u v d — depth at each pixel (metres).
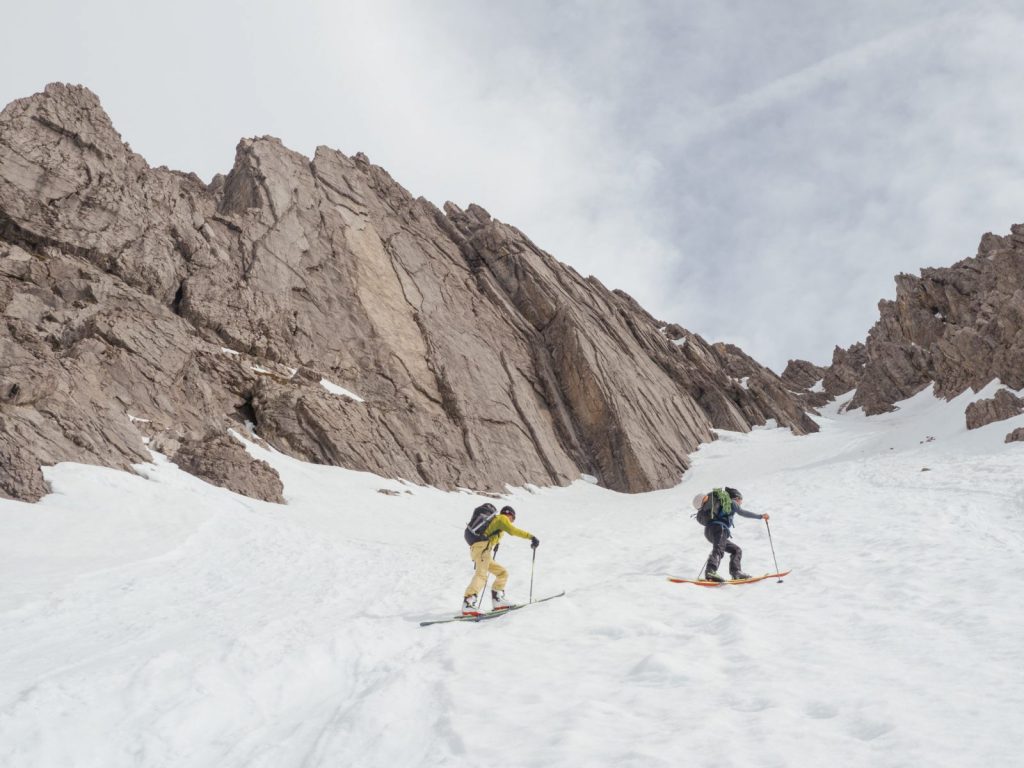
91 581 11.88
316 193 54.38
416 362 47.91
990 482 19.72
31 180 32.91
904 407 81.19
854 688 4.90
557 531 23.89
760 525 16.42
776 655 6.06
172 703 5.35
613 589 9.98
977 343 50.88
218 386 33.56
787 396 79.56
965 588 8.04
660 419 59.50
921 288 89.00
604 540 17.38
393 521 26.84
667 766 3.74
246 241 44.16
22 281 29.59
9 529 14.62
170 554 14.72
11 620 9.14
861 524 14.80
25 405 20.27
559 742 4.24
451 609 9.69
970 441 34.66
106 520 16.58
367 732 4.79
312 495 27.47
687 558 12.85
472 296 60.38
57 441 19.77
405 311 51.38
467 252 68.94
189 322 36.22
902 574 9.27
